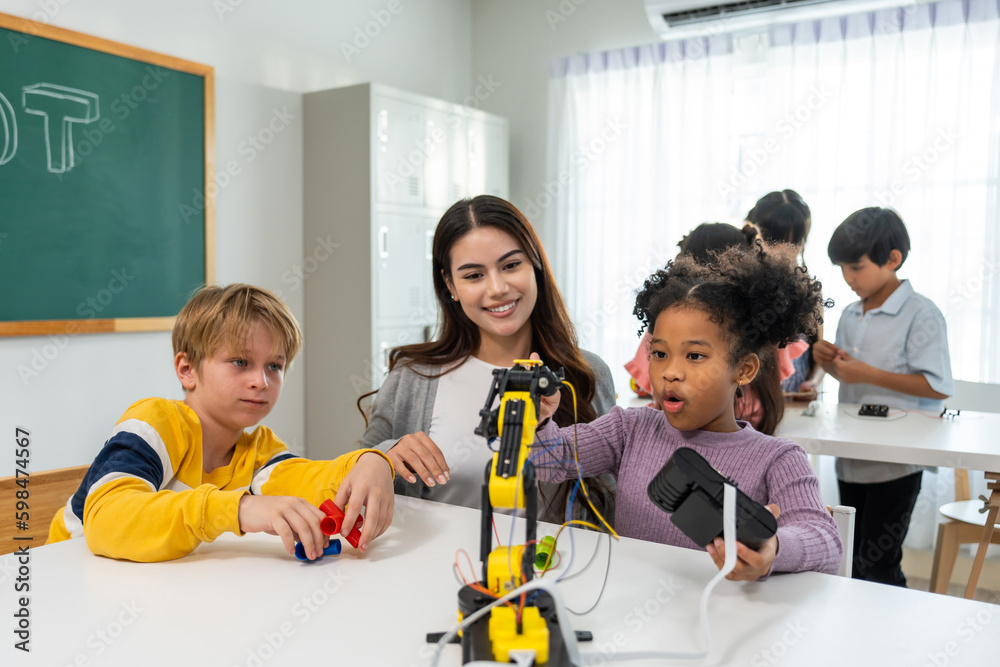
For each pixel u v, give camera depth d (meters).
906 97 2.86
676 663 0.52
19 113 2.04
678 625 0.58
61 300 2.17
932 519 2.67
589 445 0.96
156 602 0.63
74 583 0.67
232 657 0.54
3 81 2.01
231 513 0.72
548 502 1.13
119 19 2.29
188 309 0.95
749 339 0.84
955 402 2.40
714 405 0.85
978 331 2.77
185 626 0.58
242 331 0.91
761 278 0.84
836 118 2.98
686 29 3.09
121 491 0.78
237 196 2.69
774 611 0.61
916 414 1.92
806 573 0.69
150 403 0.92
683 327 0.83
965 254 2.79
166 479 0.89
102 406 2.29
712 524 0.61
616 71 3.41
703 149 3.21
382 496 0.79
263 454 1.02
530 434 0.59
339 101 2.80
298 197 2.92
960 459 1.49
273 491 0.94
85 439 2.25
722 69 3.17
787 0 2.82
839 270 2.94
